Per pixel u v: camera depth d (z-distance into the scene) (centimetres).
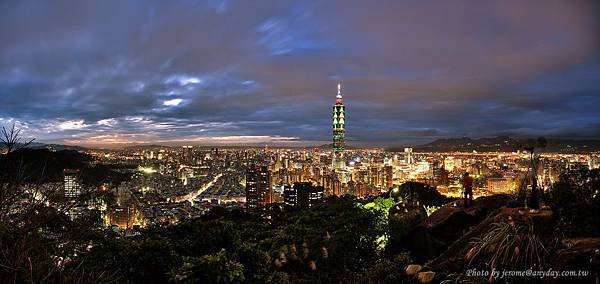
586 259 488
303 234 1016
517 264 538
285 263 905
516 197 872
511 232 580
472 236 650
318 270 899
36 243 448
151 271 677
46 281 439
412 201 1282
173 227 873
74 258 489
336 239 965
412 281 651
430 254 808
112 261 661
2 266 405
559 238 572
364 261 945
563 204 720
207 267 663
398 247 941
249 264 784
